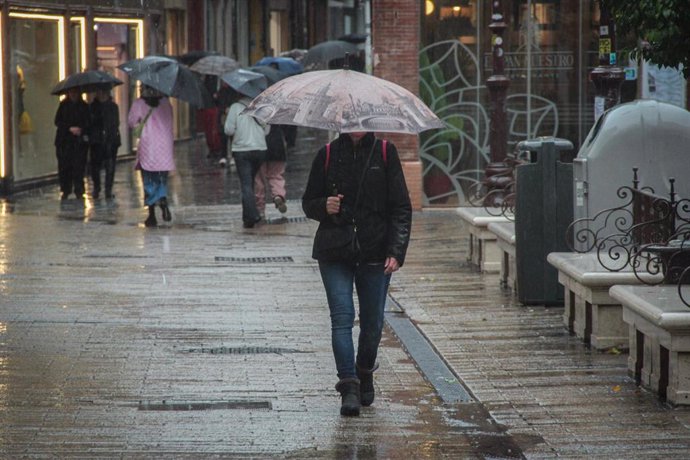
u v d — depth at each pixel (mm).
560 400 23625
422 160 58594
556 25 57844
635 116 31031
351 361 22703
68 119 65875
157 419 22234
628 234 29219
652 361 24109
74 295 35344
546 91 58125
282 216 56844
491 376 25641
